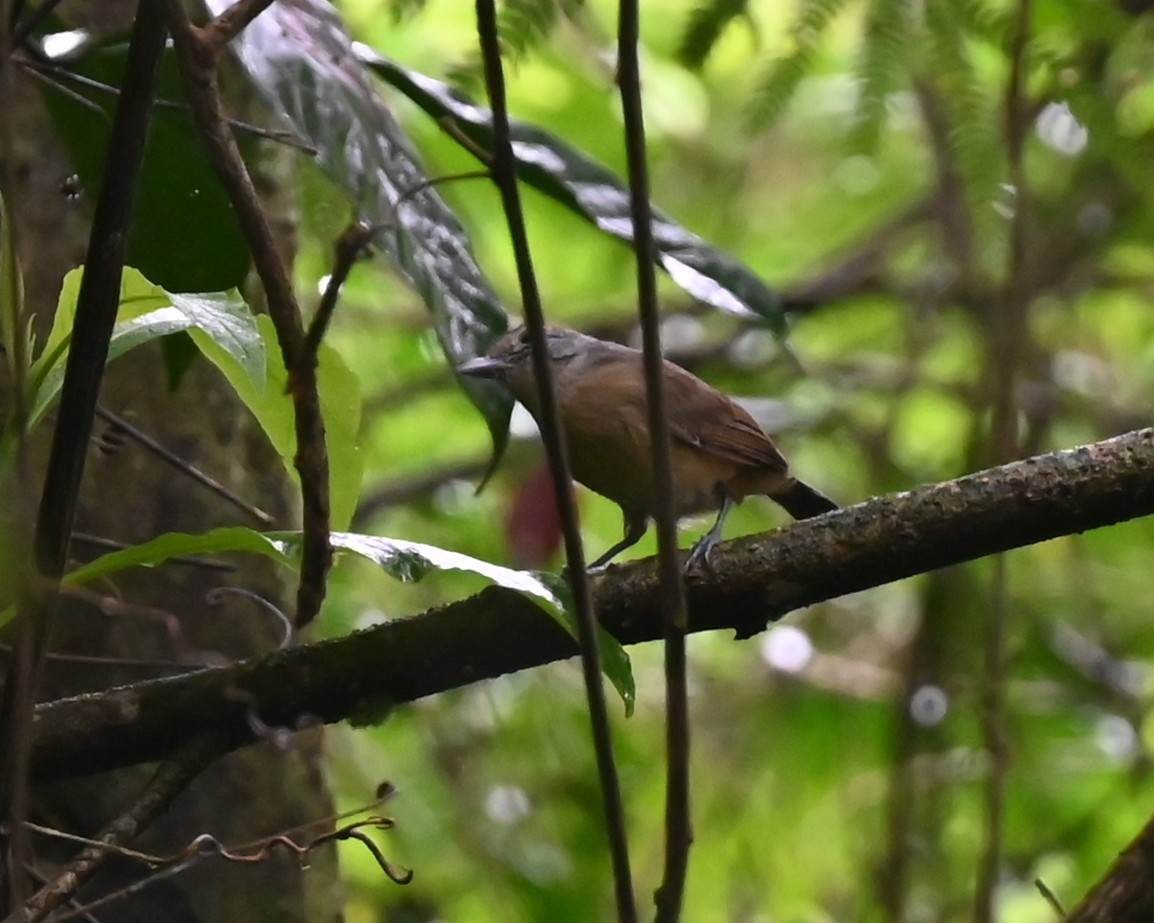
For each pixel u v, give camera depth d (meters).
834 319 16.53
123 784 7.32
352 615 11.66
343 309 14.28
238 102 7.77
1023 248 8.63
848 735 13.43
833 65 10.94
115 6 7.77
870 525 5.69
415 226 5.82
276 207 8.05
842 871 13.39
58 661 7.49
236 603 7.86
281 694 5.65
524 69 12.07
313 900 7.86
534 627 5.61
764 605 5.75
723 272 6.71
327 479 4.76
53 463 4.52
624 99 4.12
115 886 7.40
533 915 11.77
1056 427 15.19
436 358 13.35
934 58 6.75
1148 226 12.34
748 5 6.81
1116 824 12.30
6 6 4.52
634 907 4.21
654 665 14.37
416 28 11.21
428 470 13.27
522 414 12.63
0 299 4.80
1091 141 7.64
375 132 5.82
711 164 14.02
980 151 7.15
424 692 5.75
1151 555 13.59
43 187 7.62
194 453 7.89
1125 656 13.35
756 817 13.31
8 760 4.48
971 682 11.51
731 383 15.12
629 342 15.17
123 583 7.65
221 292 5.49
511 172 4.11
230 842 7.62
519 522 11.09
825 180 14.80
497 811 12.05
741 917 13.09
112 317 4.47
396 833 11.84
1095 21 7.12
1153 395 15.41
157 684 5.69
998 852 8.77
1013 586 12.89
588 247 15.09
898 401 12.94
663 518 4.35
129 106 4.39
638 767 12.70
